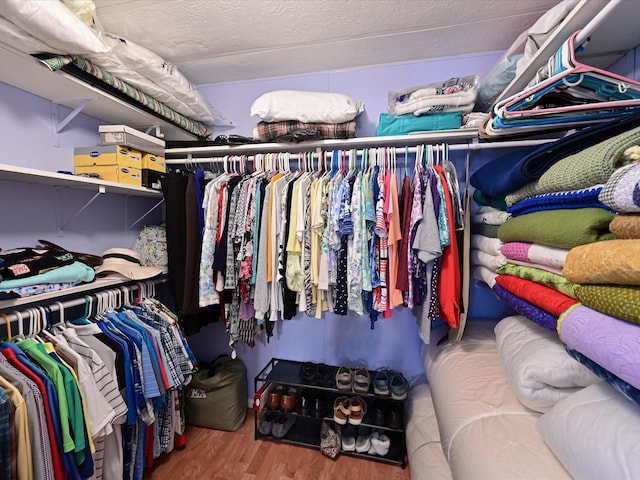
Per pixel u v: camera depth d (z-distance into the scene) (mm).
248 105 1956
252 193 1438
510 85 1168
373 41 1528
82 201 1494
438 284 1290
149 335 1334
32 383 888
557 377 789
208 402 1814
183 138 1964
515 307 955
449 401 1057
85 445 1003
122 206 1739
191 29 1417
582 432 589
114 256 1473
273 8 1276
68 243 1431
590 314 590
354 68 1783
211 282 1506
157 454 1507
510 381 903
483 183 1280
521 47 1202
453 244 1248
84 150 1395
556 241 727
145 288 1598
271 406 1778
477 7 1273
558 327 659
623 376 458
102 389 1076
